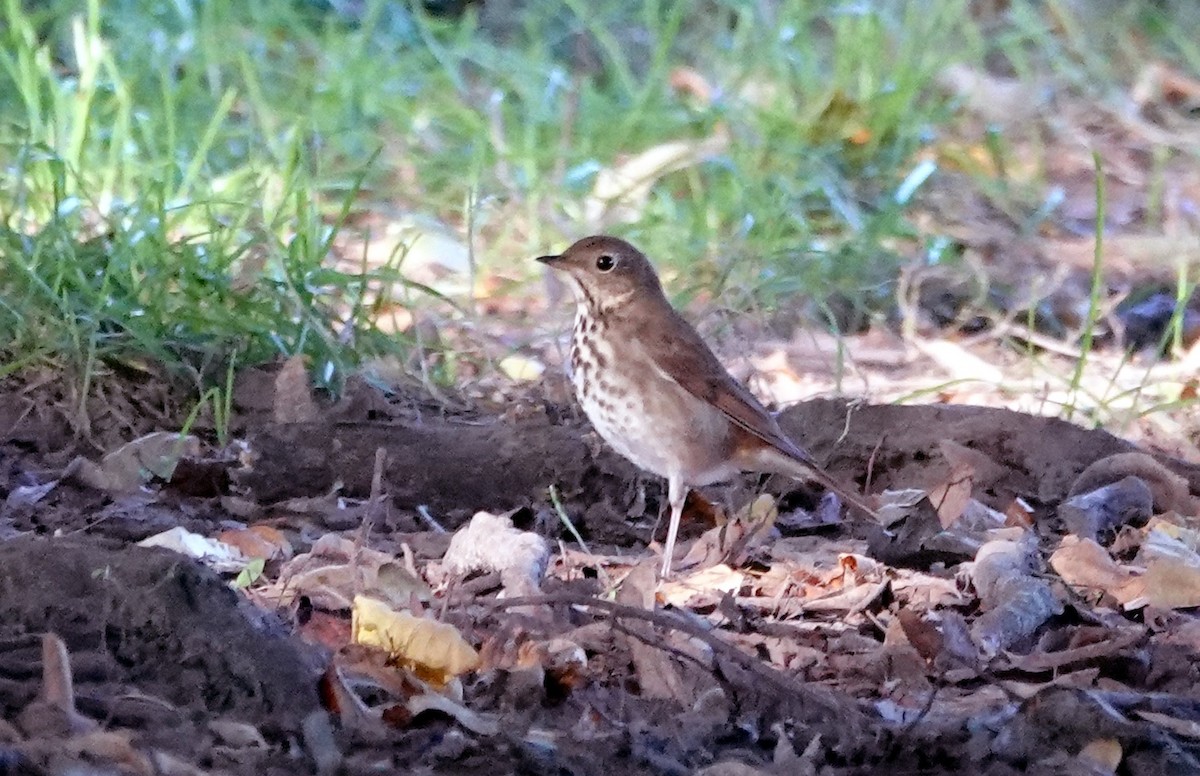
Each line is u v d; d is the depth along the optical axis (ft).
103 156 54.39
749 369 45.57
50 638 22.99
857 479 38.45
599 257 35.09
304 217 47.50
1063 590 31.27
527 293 52.44
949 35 76.23
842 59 68.90
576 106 66.90
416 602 27.81
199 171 54.65
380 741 23.12
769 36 71.00
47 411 39.04
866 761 24.02
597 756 23.21
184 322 42.45
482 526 31.22
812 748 23.85
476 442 36.81
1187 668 28.07
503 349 47.32
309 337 42.91
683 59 74.54
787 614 30.14
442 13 78.89
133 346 40.75
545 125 64.64
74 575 24.89
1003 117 70.28
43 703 22.29
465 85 69.62
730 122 64.44
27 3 71.20
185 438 37.35
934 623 28.53
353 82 65.41
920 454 38.34
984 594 30.66
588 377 35.42
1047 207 59.47
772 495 38.09
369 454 36.37
